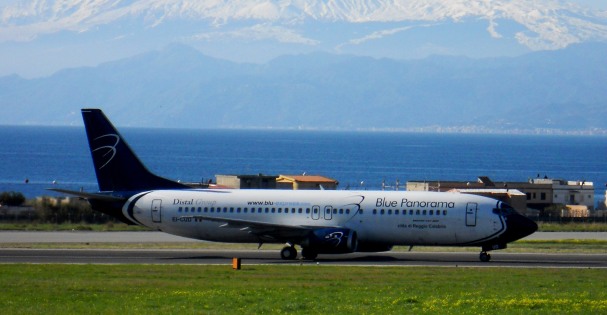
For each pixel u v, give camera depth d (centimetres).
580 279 18475
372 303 14575
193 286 16750
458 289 16525
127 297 15138
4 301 14650
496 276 18950
